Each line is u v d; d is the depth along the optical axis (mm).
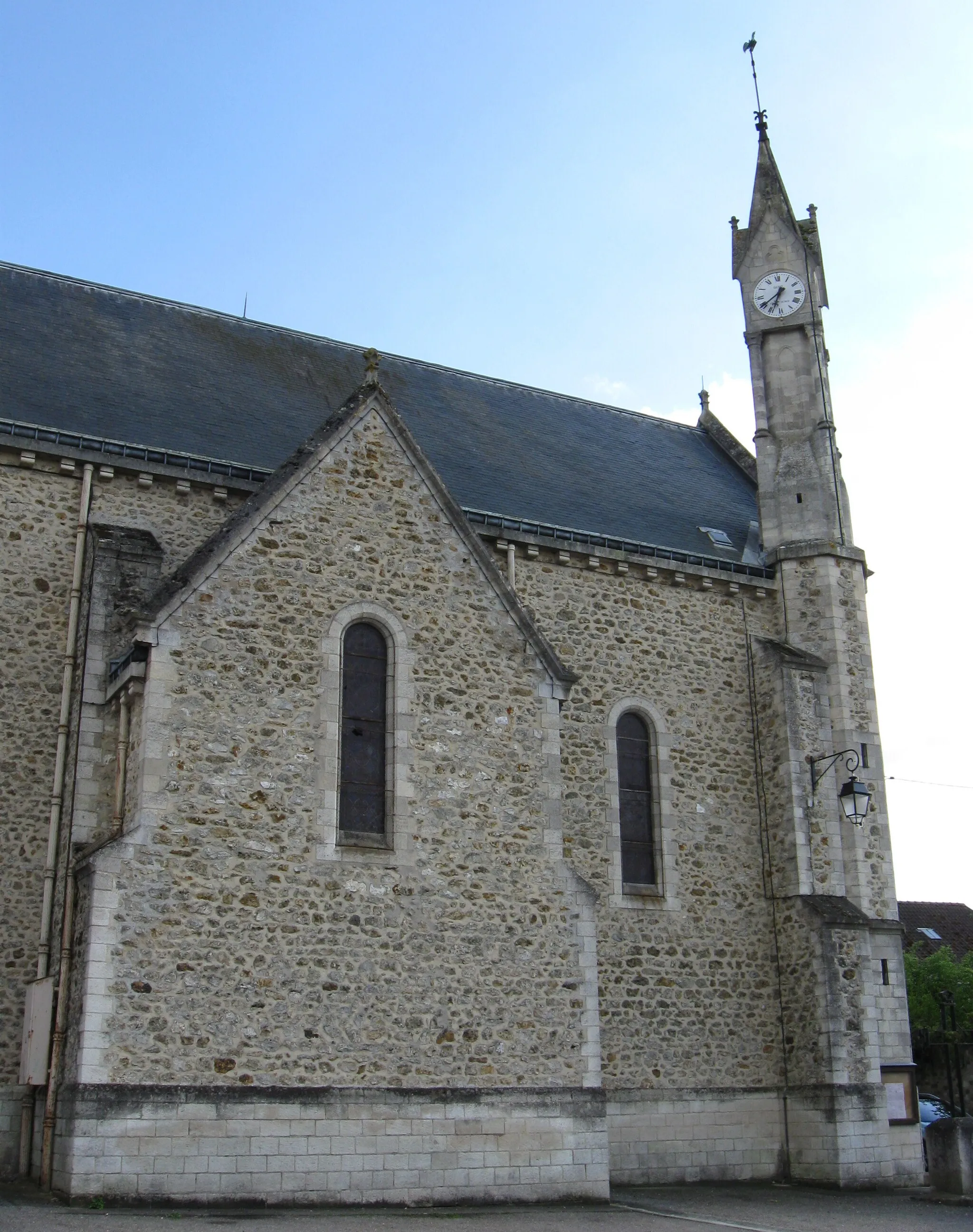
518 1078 14281
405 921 14219
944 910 45125
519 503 20484
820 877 19422
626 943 18234
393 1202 13266
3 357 18391
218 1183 12516
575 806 18453
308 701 14398
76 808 14453
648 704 19594
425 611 15398
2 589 15859
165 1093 12492
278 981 13383
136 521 16844
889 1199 16719
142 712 13664
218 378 20781
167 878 13133
